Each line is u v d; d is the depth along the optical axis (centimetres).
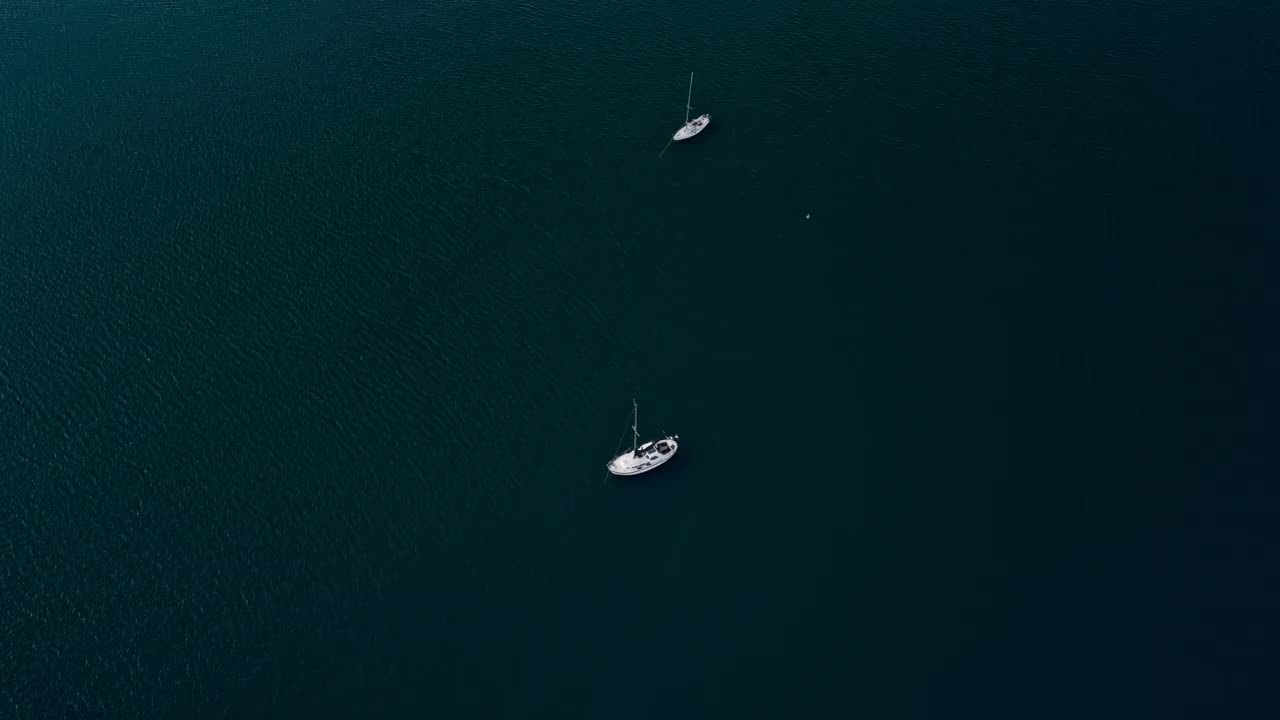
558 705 13050
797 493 15225
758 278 18425
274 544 14825
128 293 18650
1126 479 15188
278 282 18738
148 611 14100
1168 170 19900
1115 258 18375
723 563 14438
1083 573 14112
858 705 12900
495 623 13862
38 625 13975
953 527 14712
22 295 18662
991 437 15812
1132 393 16300
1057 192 19625
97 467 15875
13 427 16462
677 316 17850
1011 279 18150
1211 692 12838
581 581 14288
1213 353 16800
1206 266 18150
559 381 16888
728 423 16175
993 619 13675
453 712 12988
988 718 12738
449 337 17675
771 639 13600
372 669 13450
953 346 17138
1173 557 14238
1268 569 14050
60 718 13075
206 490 15512
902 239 18975
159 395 16900
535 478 15550
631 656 13488
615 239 19275
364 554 14688
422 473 15675
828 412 16262
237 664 13538
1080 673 13100
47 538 14975
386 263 19038
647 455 15512
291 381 17050
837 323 17588
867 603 13912
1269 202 19188
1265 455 15375
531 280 18588
